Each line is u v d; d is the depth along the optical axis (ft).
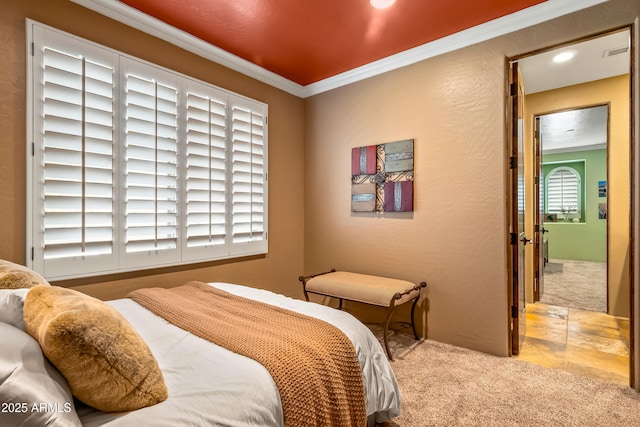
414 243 9.59
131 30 7.76
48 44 6.47
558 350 8.63
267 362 3.82
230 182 9.77
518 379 7.03
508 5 7.41
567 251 24.38
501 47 8.11
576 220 24.81
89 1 7.03
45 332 2.73
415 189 9.57
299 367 3.87
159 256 8.08
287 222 11.91
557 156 25.27
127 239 7.49
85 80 6.88
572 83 11.64
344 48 9.35
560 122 16.87
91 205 6.94
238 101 10.03
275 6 7.45
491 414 5.80
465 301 8.66
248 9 7.57
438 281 9.12
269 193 11.23
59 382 2.70
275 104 11.41
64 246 6.61
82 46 6.88
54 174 6.48
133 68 7.65
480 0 7.23
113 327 3.10
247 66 10.18
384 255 10.26
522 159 9.33
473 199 8.52
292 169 12.10
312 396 3.76
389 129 10.11
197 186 8.89
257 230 10.62
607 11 6.87
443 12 7.67
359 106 10.84
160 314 5.49
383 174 10.21
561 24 7.36
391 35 8.66
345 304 11.43
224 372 3.64
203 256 9.05
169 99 8.29
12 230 6.13
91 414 2.95
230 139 9.78
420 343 9.00
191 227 8.76
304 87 12.17
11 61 6.13
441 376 7.14
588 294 14.48
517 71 8.27
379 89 10.35
